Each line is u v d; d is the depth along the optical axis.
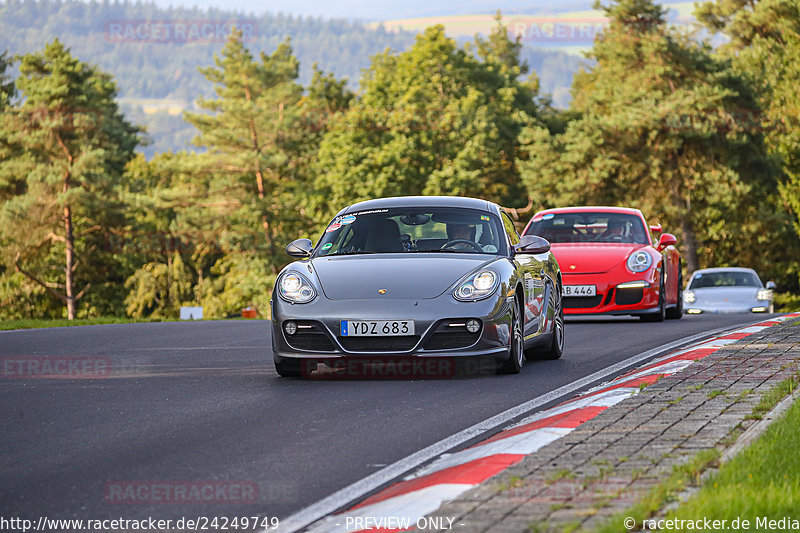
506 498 15.57
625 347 40.34
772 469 16.66
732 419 21.17
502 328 31.52
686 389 25.50
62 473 19.42
